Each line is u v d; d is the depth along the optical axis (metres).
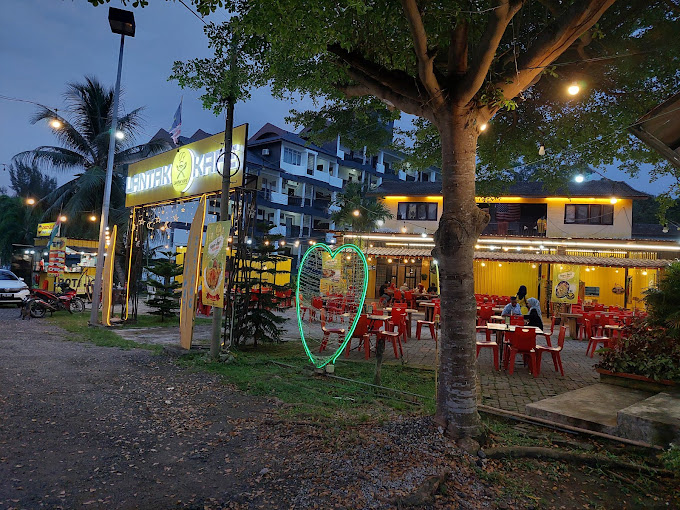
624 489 4.16
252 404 6.20
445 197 5.09
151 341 11.59
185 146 12.18
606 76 7.19
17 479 3.86
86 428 5.12
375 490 3.71
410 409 6.15
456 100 5.01
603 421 5.63
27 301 15.87
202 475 4.04
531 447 4.76
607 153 8.09
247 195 10.91
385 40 5.95
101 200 23.92
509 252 22.39
